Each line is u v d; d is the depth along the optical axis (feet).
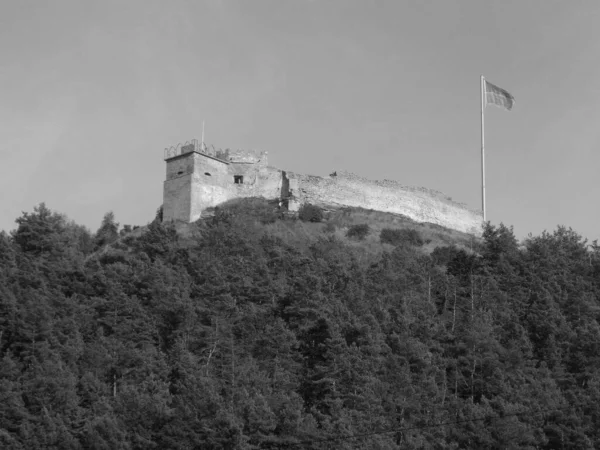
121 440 203.72
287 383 229.66
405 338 238.89
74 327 249.75
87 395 225.56
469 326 253.85
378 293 273.33
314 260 291.58
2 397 214.48
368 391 215.92
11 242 305.53
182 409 207.82
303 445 200.64
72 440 204.64
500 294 276.82
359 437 201.05
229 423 199.00
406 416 220.02
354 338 243.19
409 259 303.68
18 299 258.57
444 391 227.20
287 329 246.68
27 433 206.80
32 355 233.76
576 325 273.95
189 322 253.03
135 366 237.04
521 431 208.13
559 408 219.41
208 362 238.27
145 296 272.31
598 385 231.71
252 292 270.26
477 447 208.33
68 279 283.79
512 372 238.27
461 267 307.58
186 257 299.99
